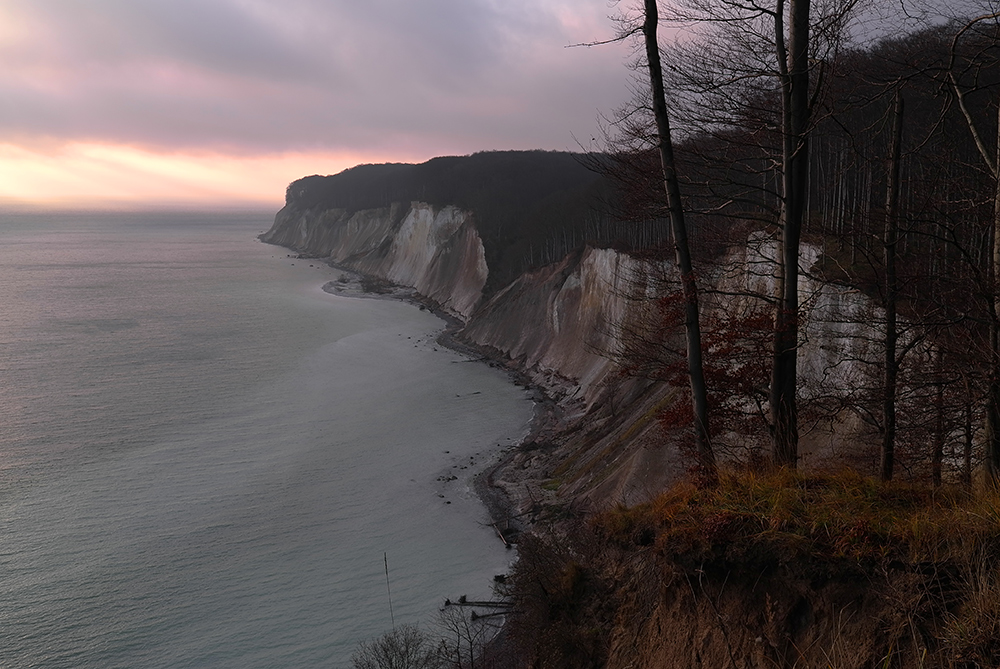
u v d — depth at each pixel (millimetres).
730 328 10953
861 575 5395
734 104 9680
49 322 82062
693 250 12406
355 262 144250
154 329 78062
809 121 9281
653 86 9531
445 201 117375
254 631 24125
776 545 5891
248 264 154375
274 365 61625
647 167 10578
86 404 49156
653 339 13648
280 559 28656
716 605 6176
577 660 8141
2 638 23781
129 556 28688
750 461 9492
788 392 9633
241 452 40406
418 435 44188
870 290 12969
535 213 93812
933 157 10320
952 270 10688
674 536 6648
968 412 11055
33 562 28172
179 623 24562
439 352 68938
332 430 44562
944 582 5027
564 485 34219
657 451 26875
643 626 7281
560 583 9406
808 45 8977
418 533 30953
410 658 21453
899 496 6250
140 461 38688
